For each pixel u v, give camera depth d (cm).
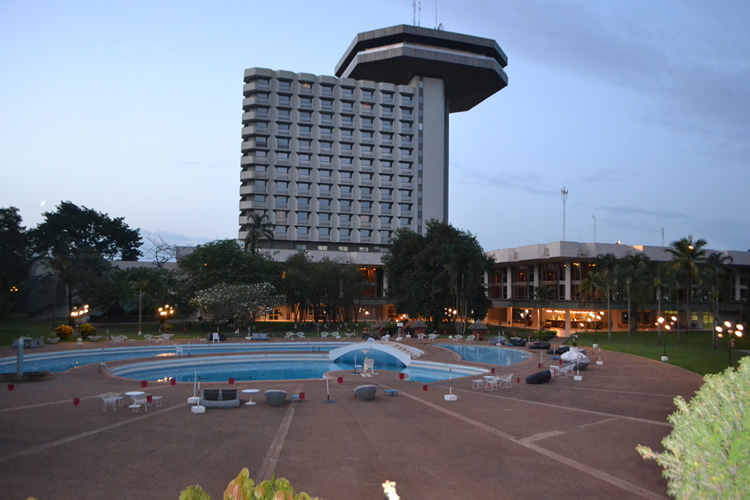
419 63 9594
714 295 5175
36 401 2073
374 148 9769
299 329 6694
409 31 9450
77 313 5128
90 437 1524
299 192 9381
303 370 3747
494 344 5016
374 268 9506
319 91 9531
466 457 1375
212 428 1658
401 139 9900
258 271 6388
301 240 9338
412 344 5050
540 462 1338
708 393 885
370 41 9781
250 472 1234
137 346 4291
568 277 7469
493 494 1114
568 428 1705
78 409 1922
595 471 1270
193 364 3788
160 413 1873
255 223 7288
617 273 5850
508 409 2016
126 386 2516
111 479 1168
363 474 1230
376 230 9619
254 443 1485
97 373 2997
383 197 9731
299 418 1825
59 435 1543
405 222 9819
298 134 9419
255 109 9356
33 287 7356
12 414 1825
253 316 5491
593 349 4372
